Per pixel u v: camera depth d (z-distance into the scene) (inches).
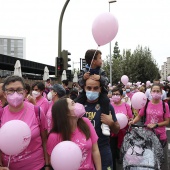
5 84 116.6
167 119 203.0
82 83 144.4
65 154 101.8
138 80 2038.6
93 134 120.2
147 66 2020.2
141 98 207.2
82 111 113.5
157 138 175.2
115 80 2070.6
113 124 144.5
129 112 243.3
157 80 463.8
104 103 143.6
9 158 112.2
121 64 2112.5
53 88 213.9
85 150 113.5
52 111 115.9
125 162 170.2
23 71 1461.6
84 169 113.7
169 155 292.0
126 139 174.4
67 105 113.9
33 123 120.1
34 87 235.5
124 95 368.8
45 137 126.9
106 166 141.3
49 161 125.5
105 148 143.0
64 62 500.7
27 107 122.7
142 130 174.4
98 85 139.9
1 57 943.0
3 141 105.3
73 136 113.9
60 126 112.9
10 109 121.1
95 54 152.8
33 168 119.6
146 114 208.7
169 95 507.2
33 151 119.9
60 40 494.0
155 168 165.9
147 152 168.4
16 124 106.8
